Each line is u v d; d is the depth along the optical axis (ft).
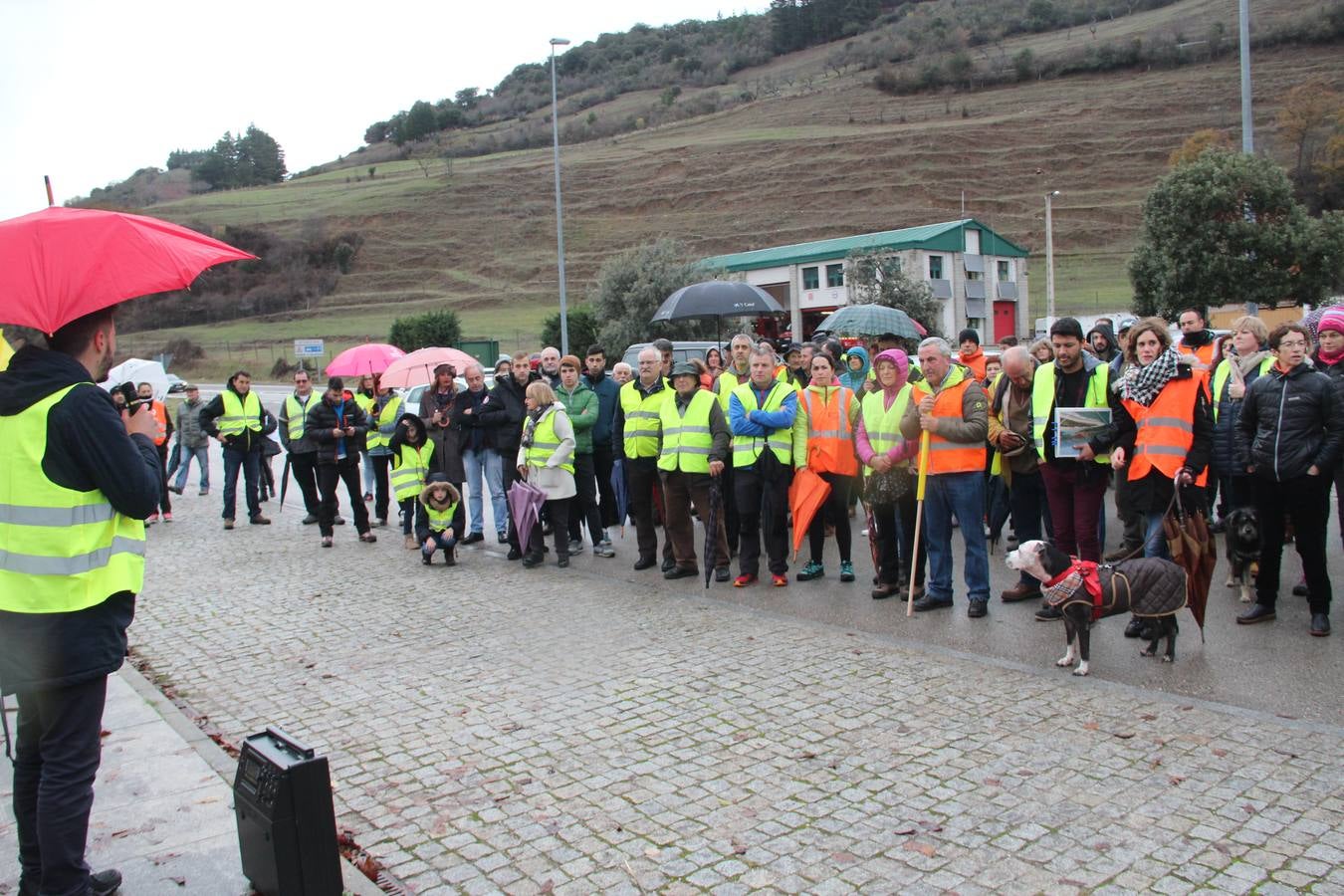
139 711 19.70
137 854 13.61
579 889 12.73
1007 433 26.71
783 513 28.91
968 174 286.05
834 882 12.59
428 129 525.75
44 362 11.32
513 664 22.35
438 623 26.22
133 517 11.75
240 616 27.89
